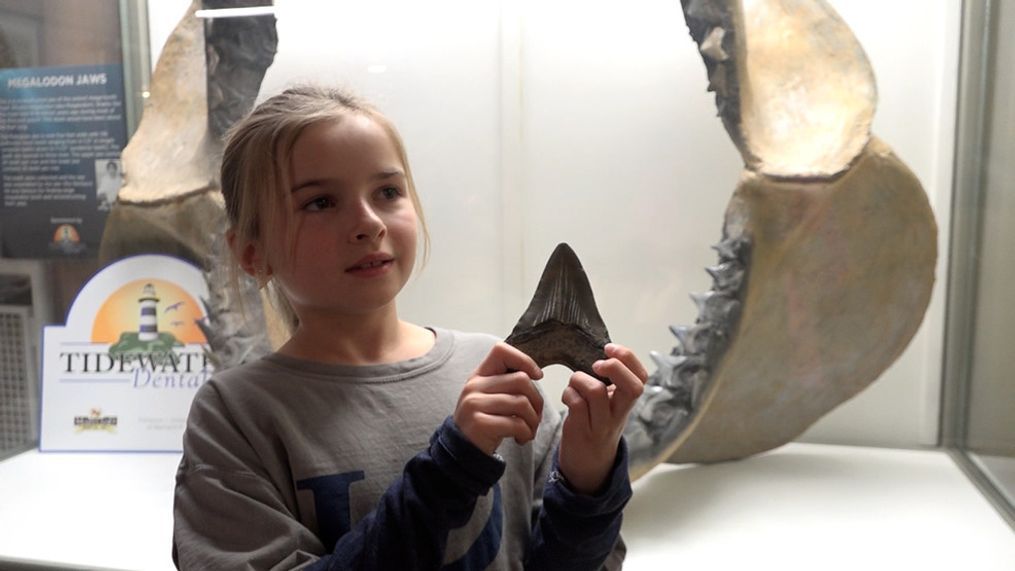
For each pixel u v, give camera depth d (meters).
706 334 1.06
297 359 0.58
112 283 1.24
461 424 0.48
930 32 1.21
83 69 1.29
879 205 1.06
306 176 0.54
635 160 1.28
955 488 1.10
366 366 0.58
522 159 1.30
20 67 1.30
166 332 1.22
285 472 0.54
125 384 1.24
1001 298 1.09
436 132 1.29
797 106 1.11
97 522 0.99
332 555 0.49
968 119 1.20
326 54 1.29
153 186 1.20
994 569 0.85
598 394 0.51
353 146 0.54
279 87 1.22
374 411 0.56
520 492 0.59
